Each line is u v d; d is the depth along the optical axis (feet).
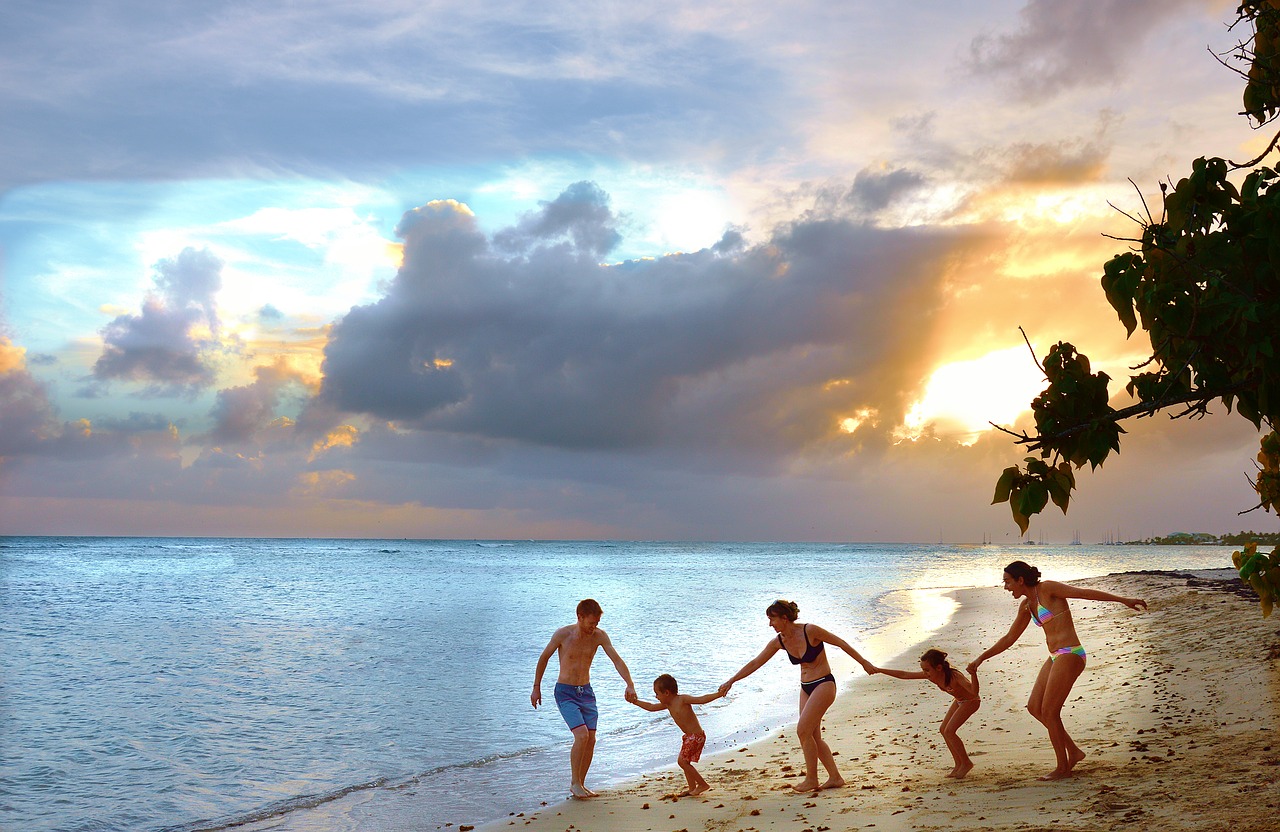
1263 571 26.48
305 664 66.90
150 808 31.73
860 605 120.67
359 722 46.11
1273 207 11.80
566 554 524.93
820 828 22.89
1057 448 13.15
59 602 129.39
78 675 61.72
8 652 73.77
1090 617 77.87
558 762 37.73
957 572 275.59
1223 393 12.48
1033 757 29.30
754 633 86.28
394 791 33.40
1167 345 12.69
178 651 74.33
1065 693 25.49
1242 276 12.28
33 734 43.21
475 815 29.86
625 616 106.32
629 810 28.09
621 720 47.06
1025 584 26.50
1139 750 27.68
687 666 64.08
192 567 256.93
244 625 96.32
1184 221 13.14
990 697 43.24
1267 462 26.43
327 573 231.09
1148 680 40.63
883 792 26.45
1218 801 20.39
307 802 32.12
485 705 50.90
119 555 344.08
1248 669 38.75
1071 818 20.79
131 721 46.24
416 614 109.91
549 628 92.99
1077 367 13.02
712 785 30.73
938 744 33.68
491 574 234.79
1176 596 86.58
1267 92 15.58
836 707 45.98
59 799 32.78
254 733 43.55
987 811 22.53
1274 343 11.86
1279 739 26.09
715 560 428.97
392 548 598.34
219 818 30.42
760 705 49.34
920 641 73.26
